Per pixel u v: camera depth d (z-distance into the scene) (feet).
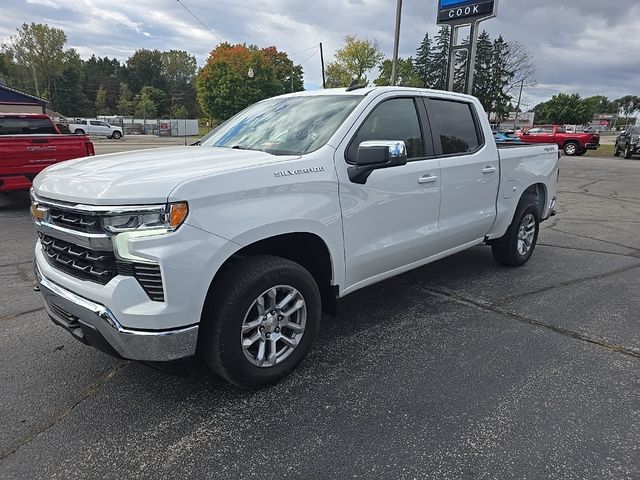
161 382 10.21
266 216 9.05
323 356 11.46
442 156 13.85
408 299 15.30
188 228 8.02
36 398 9.62
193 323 8.31
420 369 10.86
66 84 317.42
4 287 16.10
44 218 9.23
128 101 359.87
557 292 16.02
